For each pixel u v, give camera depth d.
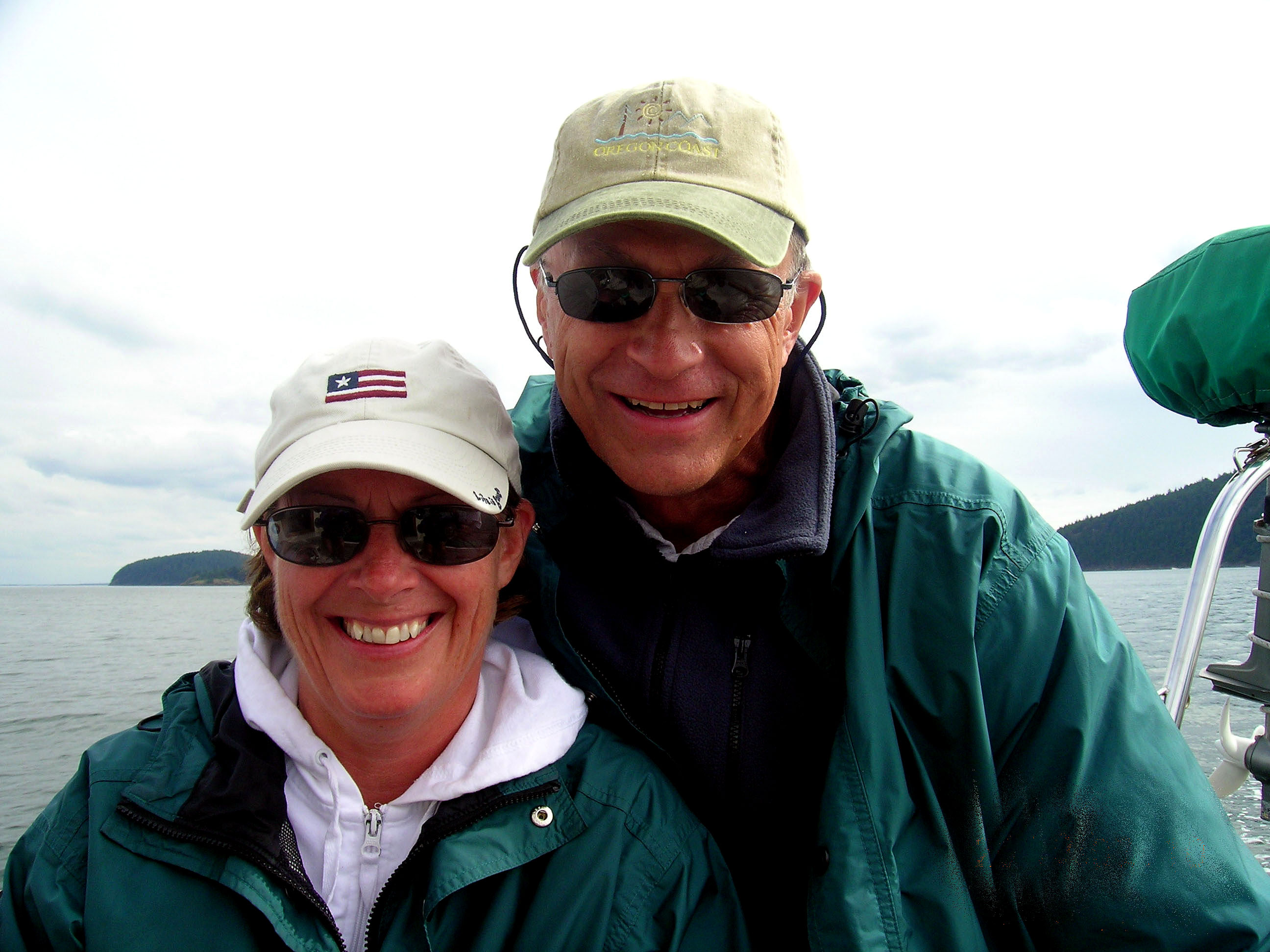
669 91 0.50
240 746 0.51
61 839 0.49
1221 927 0.47
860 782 0.50
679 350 0.49
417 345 0.56
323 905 0.48
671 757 0.56
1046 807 0.50
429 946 0.48
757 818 0.56
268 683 0.53
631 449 0.52
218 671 0.56
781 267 0.51
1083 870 0.49
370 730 0.51
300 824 0.51
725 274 0.48
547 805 0.51
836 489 0.54
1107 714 0.50
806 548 0.51
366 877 0.51
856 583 0.52
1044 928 0.50
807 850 0.55
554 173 0.52
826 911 0.49
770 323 0.50
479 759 0.51
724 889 0.51
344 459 0.49
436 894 0.48
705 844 0.52
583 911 0.49
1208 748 1.59
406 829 0.52
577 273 0.49
